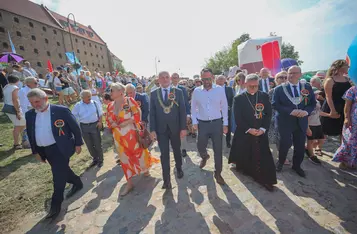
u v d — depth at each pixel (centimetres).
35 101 232
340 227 196
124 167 286
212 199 258
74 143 270
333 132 338
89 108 366
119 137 283
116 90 270
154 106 290
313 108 287
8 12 2744
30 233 223
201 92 292
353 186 263
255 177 285
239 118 292
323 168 315
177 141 300
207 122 291
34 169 371
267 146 276
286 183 280
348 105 279
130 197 277
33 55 3056
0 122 655
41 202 277
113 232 215
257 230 201
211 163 367
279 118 305
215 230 206
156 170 358
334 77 318
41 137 244
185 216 231
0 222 241
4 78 825
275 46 520
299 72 286
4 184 324
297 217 214
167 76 284
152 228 216
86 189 307
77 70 1122
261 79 456
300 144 291
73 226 229
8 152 447
